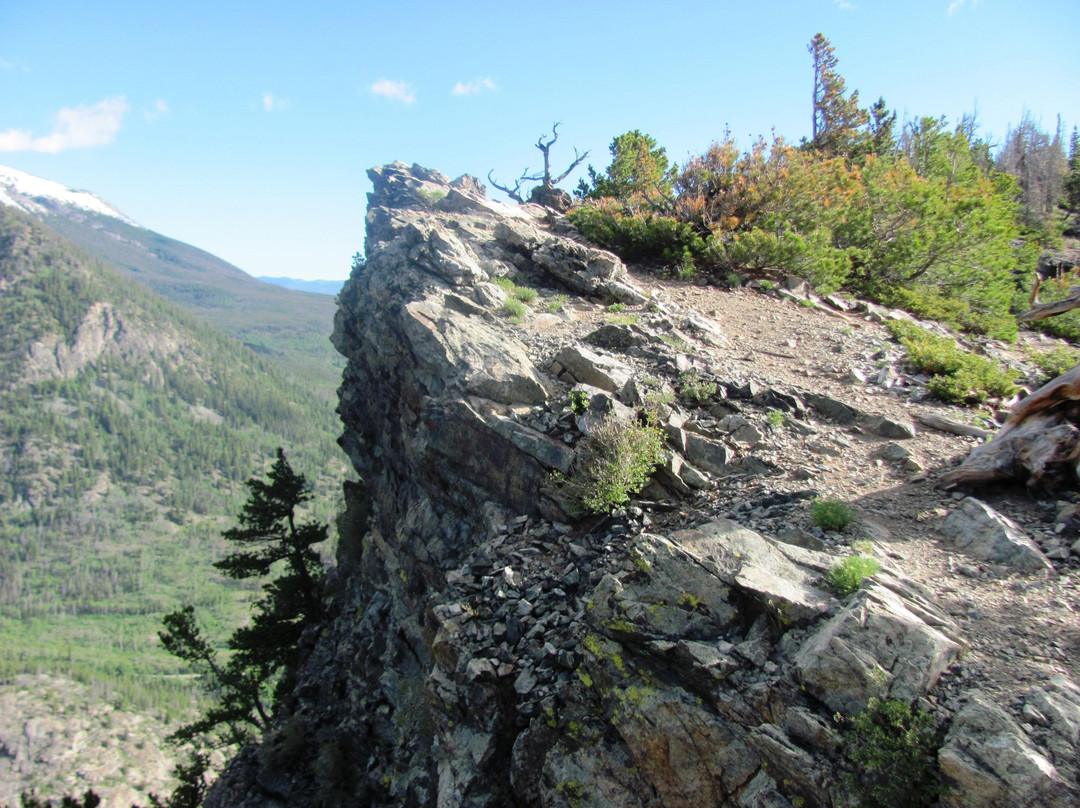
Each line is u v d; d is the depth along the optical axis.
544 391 14.38
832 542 9.62
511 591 11.03
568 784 8.76
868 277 27.27
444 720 10.67
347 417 25.97
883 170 30.28
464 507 14.77
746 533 9.63
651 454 12.02
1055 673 6.85
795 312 22.16
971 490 10.91
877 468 12.05
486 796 9.68
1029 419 11.01
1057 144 64.31
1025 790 5.77
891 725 6.61
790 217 27.33
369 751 15.91
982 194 27.28
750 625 8.38
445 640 10.82
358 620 23.66
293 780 17.97
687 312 20.83
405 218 27.97
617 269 23.03
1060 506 9.98
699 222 27.41
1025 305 28.88
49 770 119.69
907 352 17.83
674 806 7.92
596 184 43.97
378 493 23.17
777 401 14.12
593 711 9.03
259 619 30.69
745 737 7.57
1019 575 8.73
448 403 14.16
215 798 20.31
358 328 22.84
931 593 8.36
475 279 21.22
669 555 9.27
